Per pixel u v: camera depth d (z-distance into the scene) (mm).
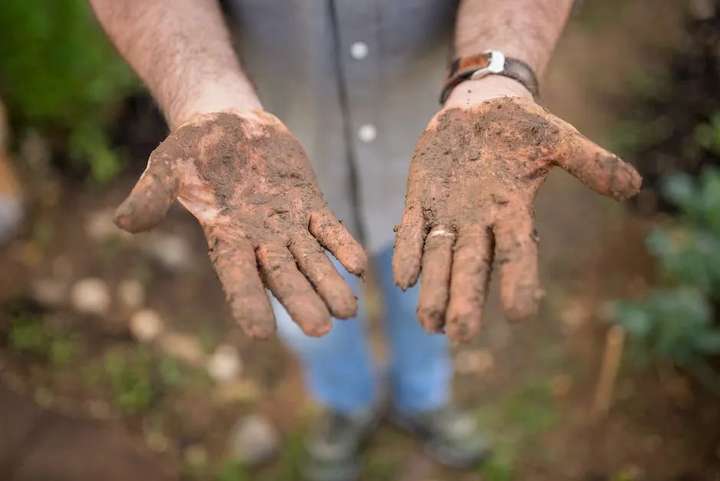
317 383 1906
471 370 2170
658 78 2590
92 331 2234
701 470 1945
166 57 1191
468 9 1238
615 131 2490
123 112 2535
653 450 1992
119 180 2484
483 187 1036
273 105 1478
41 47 2344
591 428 2045
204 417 2115
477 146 1072
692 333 1937
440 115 1124
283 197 1066
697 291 1955
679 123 2490
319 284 976
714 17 2705
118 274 2322
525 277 930
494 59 1155
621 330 2117
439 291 944
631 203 2355
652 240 2010
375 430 2131
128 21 1235
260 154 1092
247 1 1294
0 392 2113
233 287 958
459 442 2033
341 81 1379
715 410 2018
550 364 2146
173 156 1032
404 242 1004
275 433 2102
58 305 2268
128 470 2010
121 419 2102
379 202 1577
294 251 1010
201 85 1155
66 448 2029
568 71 2607
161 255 2336
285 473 2053
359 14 1275
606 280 2246
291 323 1682
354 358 1821
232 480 2018
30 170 2484
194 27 1209
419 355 1856
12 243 2369
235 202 1059
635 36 2691
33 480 1972
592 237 2312
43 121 2512
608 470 1982
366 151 1487
